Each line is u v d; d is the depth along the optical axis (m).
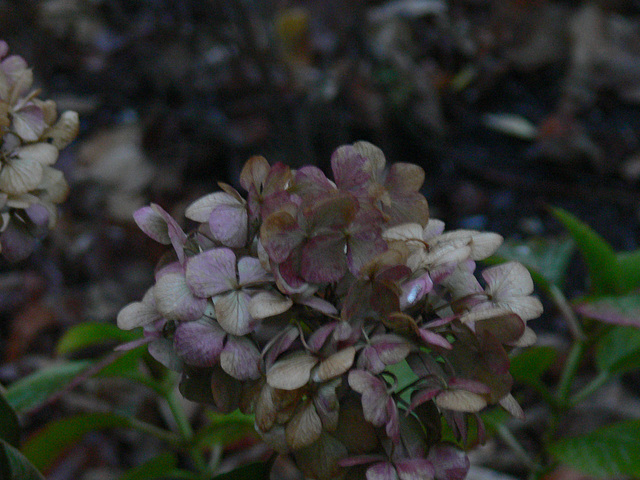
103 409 0.89
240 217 0.41
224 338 0.40
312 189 0.41
